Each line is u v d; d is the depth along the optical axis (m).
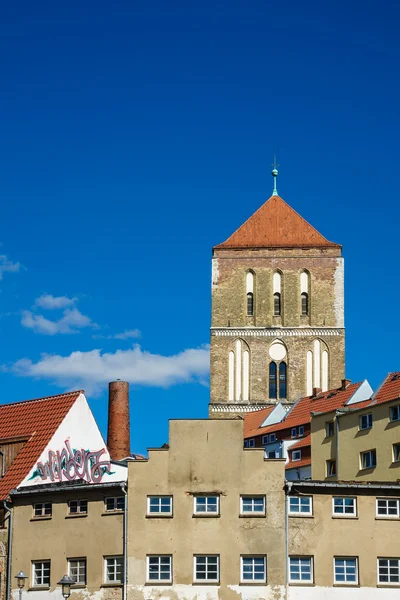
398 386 97.56
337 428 98.81
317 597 73.44
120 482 75.62
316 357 141.38
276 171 152.50
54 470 85.06
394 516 74.94
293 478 108.38
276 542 74.00
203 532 74.50
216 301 143.62
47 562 77.31
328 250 144.38
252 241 145.75
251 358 141.50
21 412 91.00
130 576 74.06
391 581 74.19
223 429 75.88
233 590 73.50
